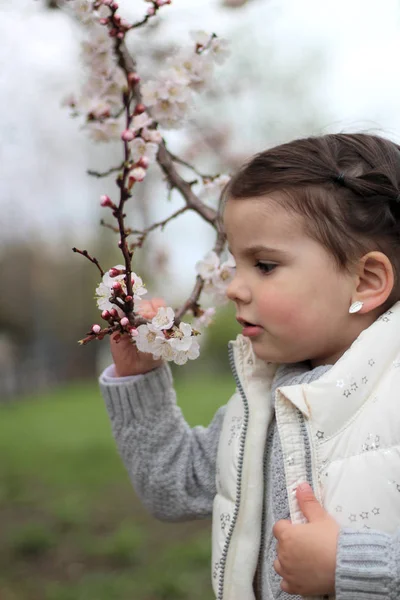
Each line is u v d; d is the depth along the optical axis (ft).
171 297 20.36
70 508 18.12
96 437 29.68
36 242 60.85
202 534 16.17
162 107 6.64
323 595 4.45
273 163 4.86
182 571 13.97
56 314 69.92
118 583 13.55
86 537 16.19
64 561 14.97
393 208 4.87
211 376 59.26
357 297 4.76
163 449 5.65
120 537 15.62
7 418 37.70
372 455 4.46
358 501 4.37
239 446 5.05
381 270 4.74
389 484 4.37
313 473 4.57
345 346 4.89
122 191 4.91
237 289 4.87
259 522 4.92
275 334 4.80
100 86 7.06
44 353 70.13
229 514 5.01
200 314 5.99
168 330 4.80
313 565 4.23
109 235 34.88
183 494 5.60
